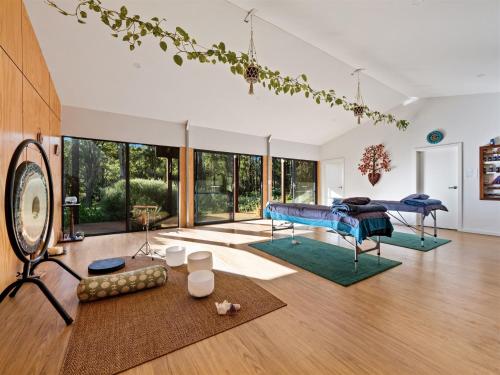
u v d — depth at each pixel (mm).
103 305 1898
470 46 2889
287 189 7340
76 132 4285
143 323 1651
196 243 3930
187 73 3928
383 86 4793
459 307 1889
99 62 3461
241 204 6406
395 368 1260
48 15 2701
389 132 6008
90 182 4516
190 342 1456
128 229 4836
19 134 2299
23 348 1395
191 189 5516
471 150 4723
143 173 5035
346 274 2555
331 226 2994
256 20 2863
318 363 1297
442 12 2279
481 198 4578
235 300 1984
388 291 2176
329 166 7609
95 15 2762
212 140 5820
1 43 1933
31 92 2648
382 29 2705
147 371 1239
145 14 2752
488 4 2105
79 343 1438
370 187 6445
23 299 1989
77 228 4418
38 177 2029
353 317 1749
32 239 1902
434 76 3969
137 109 4688
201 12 2744
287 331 1582
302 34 3078
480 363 1293
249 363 1297
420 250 3482
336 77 4316
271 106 5289
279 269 2740
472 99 4719
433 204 3836
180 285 2273
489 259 3074
